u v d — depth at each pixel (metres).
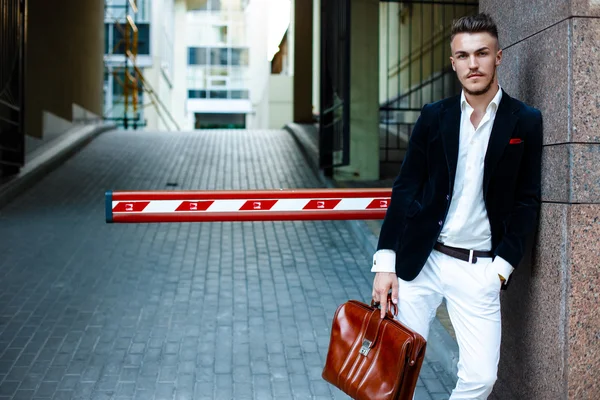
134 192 3.33
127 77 20.92
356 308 2.63
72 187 9.15
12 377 3.82
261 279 5.70
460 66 2.38
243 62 32.66
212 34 32.47
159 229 7.18
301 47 15.62
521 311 2.85
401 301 2.62
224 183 9.56
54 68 12.16
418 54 14.53
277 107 18.84
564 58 2.46
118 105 23.84
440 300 2.66
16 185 8.52
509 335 2.98
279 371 3.99
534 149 2.47
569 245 2.46
